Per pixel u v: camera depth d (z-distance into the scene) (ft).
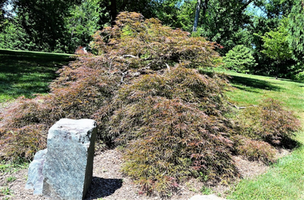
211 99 13.50
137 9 41.88
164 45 14.75
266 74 85.46
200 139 10.32
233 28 57.67
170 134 10.34
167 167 9.71
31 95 19.40
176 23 49.42
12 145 10.71
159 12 43.80
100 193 8.81
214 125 11.80
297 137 17.48
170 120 10.49
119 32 18.40
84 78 13.47
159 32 16.14
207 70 15.66
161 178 9.34
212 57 14.98
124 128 12.19
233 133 14.10
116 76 14.43
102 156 11.71
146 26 17.08
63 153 7.96
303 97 30.91
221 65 15.57
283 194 9.64
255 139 14.73
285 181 10.69
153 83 12.21
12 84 21.93
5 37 98.22
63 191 8.14
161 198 8.91
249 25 82.28
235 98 26.86
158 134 10.34
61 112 12.32
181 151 10.16
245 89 32.89
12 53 44.80
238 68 72.74
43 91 20.94
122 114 12.32
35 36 45.27
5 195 8.22
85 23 80.02
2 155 10.52
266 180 10.69
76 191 8.09
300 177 11.13
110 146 12.77
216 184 10.09
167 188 9.34
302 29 43.09
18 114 11.98
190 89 12.61
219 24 52.54
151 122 11.16
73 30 82.74
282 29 58.18
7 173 9.66
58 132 7.88
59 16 44.16
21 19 43.11
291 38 44.96
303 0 42.68
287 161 13.01
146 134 10.80
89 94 12.82
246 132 14.98
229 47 83.82
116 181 9.73
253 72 83.71
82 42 84.53
